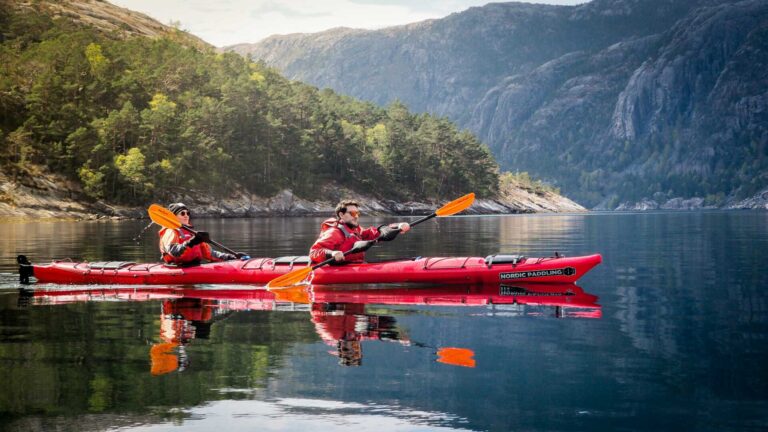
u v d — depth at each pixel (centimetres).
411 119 17700
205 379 559
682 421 451
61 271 1342
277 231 4325
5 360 632
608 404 488
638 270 1544
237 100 11894
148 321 852
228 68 14212
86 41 13425
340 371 583
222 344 700
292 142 12494
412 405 488
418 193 15212
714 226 4919
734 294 1100
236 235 3684
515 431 435
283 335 750
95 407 488
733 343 694
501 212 16775
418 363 612
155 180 9656
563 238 3228
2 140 8994
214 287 1253
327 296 1101
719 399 498
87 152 9444
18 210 8212
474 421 455
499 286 1203
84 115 10038
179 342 713
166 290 1216
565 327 793
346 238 1256
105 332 775
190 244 1279
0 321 857
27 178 8788
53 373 582
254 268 1264
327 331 773
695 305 976
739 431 432
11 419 465
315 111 13588
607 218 9312
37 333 771
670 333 751
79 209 8888
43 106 9956
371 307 969
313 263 1241
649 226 5175
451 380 553
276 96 12975
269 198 11762
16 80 10550
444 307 963
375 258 1953
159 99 10800
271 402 497
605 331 766
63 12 19088
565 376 565
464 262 1249
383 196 14138
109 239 3291
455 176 15988
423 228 4966
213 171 10675
